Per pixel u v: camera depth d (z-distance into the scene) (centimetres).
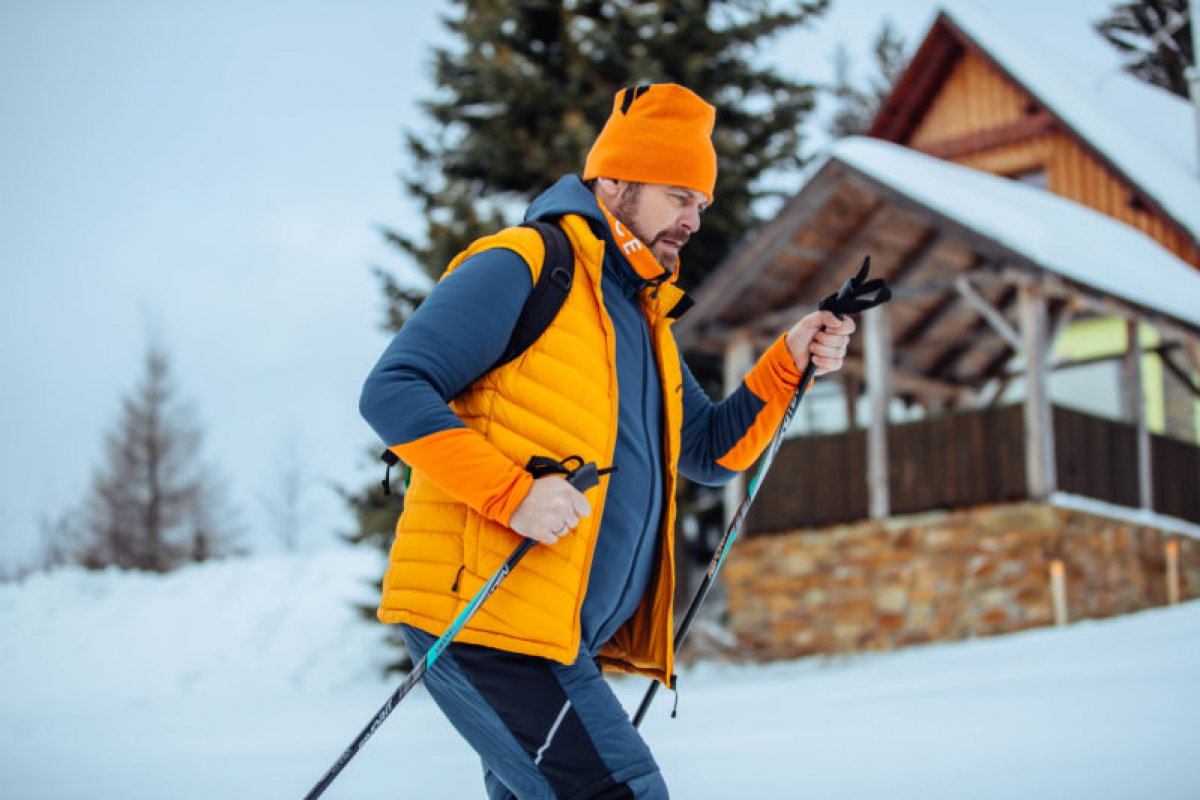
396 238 1636
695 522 1731
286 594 1738
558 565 194
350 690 1462
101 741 890
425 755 632
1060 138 1772
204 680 1516
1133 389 1436
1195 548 1471
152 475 3130
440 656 196
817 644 1456
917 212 1368
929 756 419
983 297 1509
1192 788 296
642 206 223
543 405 200
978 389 1752
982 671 824
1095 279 1319
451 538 198
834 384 2006
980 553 1338
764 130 1736
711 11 1753
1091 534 1327
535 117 1644
